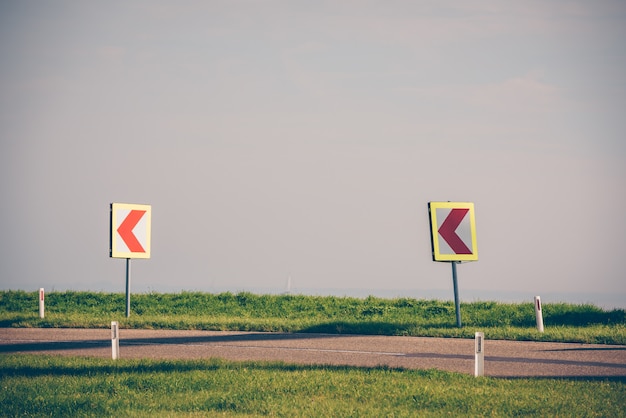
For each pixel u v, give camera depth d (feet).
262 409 54.34
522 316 112.37
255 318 116.57
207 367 70.28
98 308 127.95
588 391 59.88
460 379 64.59
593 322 107.45
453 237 103.14
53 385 62.18
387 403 56.39
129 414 52.80
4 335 96.43
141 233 117.29
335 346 86.12
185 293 143.02
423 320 111.04
